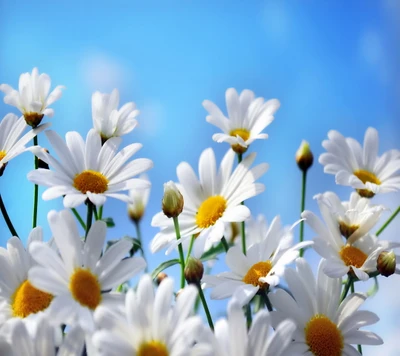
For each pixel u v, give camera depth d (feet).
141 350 1.42
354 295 1.63
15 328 1.43
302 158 1.90
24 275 1.55
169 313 1.44
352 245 1.70
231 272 1.65
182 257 1.68
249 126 1.86
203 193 1.79
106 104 1.74
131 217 1.97
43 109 1.73
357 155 1.87
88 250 1.55
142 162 1.68
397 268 1.65
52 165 1.64
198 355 1.40
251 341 1.44
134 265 1.56
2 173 1.66
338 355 1.59
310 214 1.69
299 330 1.59
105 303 1.52
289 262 1.60
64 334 1.54
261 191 1.73
